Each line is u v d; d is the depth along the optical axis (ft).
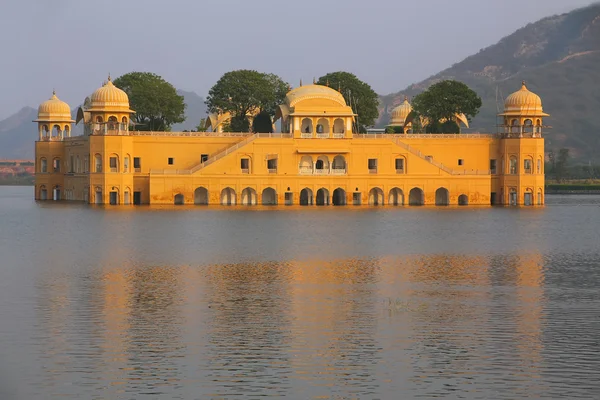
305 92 483.10
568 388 120.88
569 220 394.93
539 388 120.98
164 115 556.92
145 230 323.37
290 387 121.39
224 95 540.11
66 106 554.87
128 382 123.03
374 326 152.97
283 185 474.08
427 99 552.00
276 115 515.91
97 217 383.24
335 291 186.09
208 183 467.11
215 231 320.09
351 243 283.59
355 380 124.06
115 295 180.14
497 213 432.66
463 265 229.86
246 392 119.55
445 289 189.37
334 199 502.79
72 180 528.22
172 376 125.49
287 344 141.08
